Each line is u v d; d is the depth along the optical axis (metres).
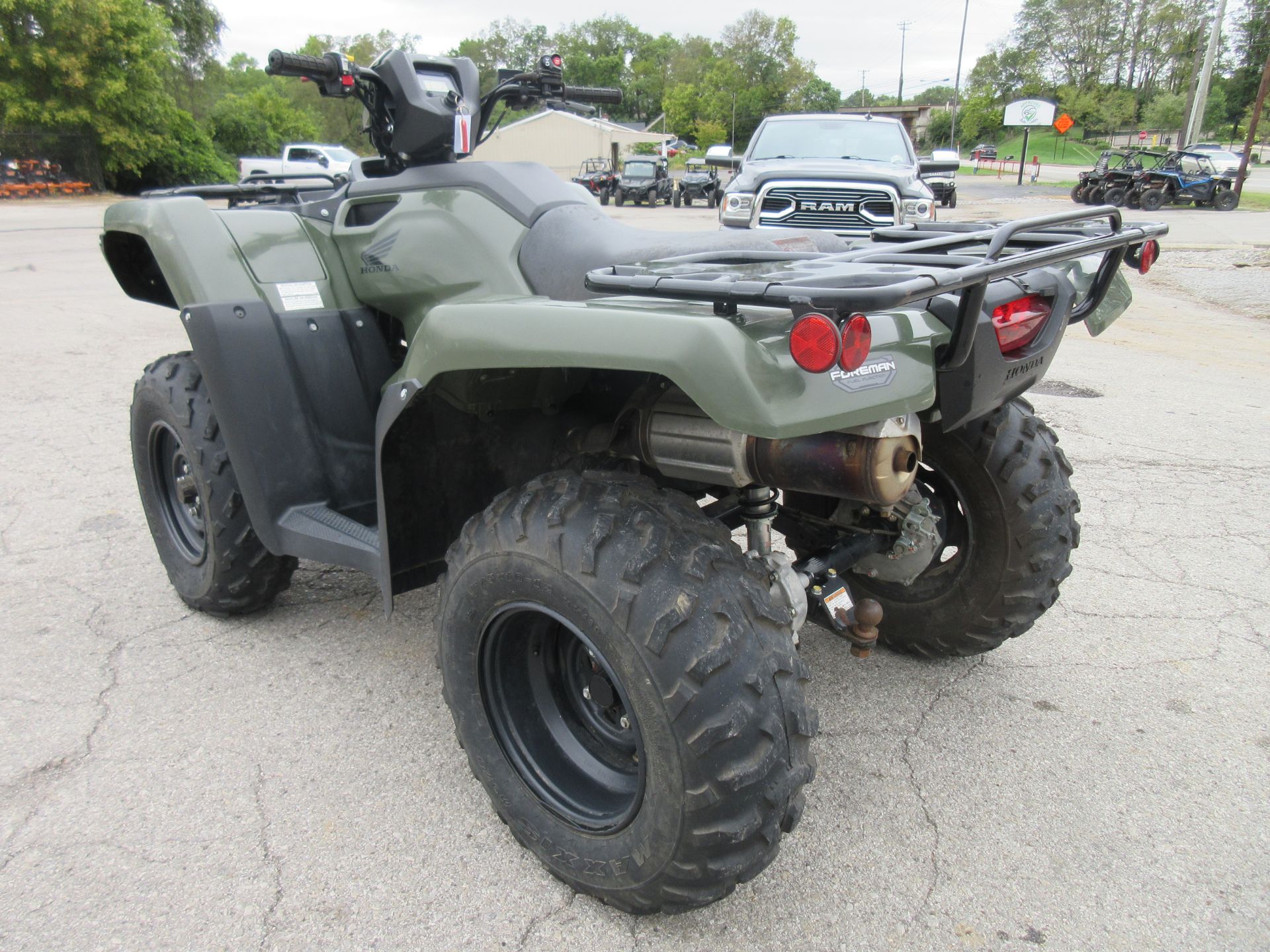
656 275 1.79
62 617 3.27
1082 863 2.12
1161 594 3.46
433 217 2.62
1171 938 1.90
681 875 1.74
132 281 3.40
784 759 1.69
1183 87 89.44
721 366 1.52
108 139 34.34
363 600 3.45
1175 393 6.53
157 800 2.32
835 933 1.92
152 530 3.37
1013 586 2.65
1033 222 1.89
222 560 2.99
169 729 2.62
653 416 1.98
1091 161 66.50
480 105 2.95
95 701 2.75
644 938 1.91
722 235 2.46
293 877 2.07
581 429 2.32
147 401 3.09
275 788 2.37
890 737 2.61
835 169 8.68
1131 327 9.41
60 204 29.25
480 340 1.85
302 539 2.70
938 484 2.73
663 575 1.68
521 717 2.11
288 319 2.78
